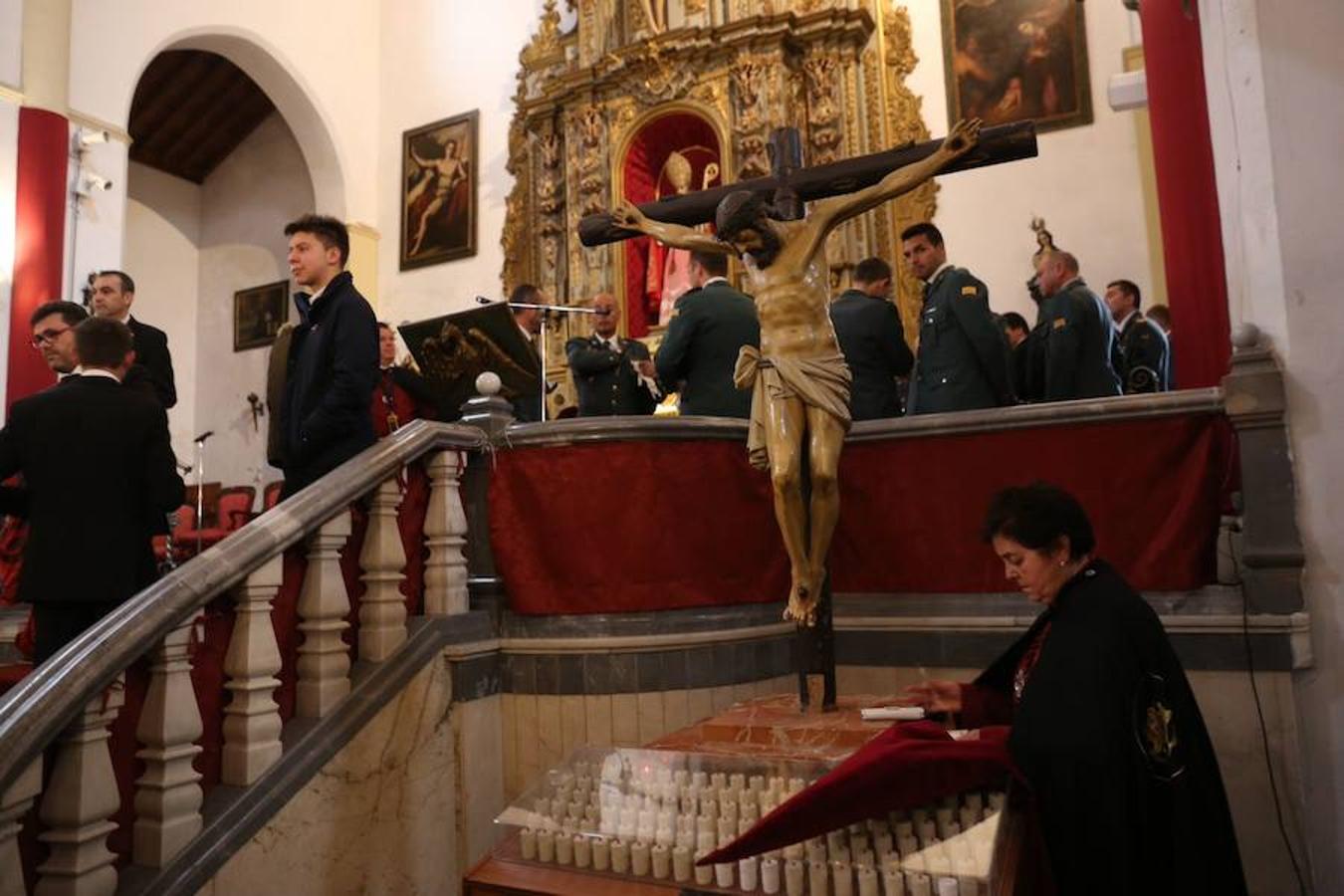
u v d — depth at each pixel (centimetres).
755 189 295
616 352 544
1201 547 305
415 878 301
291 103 1177
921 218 920
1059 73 889
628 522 336
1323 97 303
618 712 329
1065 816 203
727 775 216
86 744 216
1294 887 285
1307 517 293
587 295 1037
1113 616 218
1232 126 318
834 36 962
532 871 203
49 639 287
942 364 392
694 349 404
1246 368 301
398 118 1245
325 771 274
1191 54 425
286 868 259
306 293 360
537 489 342
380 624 306
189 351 1346
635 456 338
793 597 277
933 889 178
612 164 1043
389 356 503
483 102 1188
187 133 1307
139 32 987
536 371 439
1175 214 437
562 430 339
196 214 1371
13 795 196
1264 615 292
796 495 269
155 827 233
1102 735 204
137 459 296
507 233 1134
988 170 905
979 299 388
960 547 341
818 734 248
